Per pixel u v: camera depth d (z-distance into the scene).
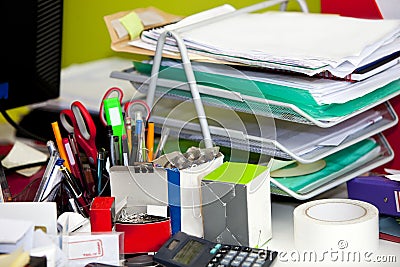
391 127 1.62
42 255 0.99
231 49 1.35
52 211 1.10
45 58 1.70
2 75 1.58
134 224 1.18
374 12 1.64
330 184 1.39
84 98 1.89
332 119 1.29
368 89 1.33
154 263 1.15
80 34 2.04
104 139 1.40
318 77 1.35
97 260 1.11
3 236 0.97
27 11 1.59
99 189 1.30
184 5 1.96
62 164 1.25
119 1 2.00
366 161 1.50
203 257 1.13
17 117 1.83
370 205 1.27
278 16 1.60
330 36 1.42
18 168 1.54
